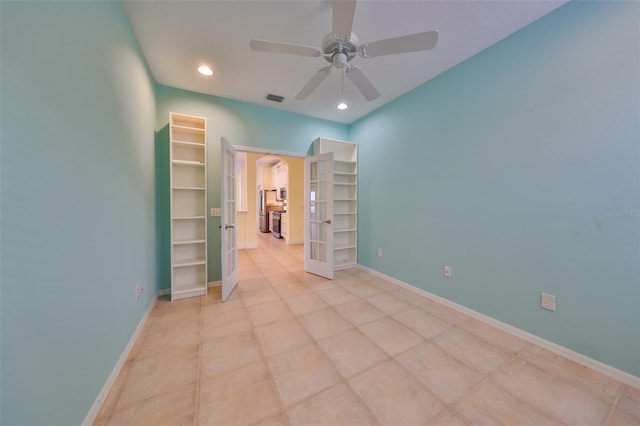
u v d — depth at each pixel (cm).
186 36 198
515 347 182
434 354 173
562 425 118
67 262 102
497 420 120
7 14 73
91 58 125
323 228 369
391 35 195
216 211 314
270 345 183
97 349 126
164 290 282
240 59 230
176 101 288
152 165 252
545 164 179
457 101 240
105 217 139
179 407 126
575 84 163
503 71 202
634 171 142
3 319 70
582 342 162
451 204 250
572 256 167
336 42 159
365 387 141
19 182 77
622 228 147
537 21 180
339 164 409
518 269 197
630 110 142
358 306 253
